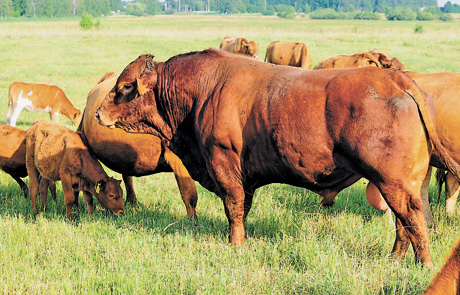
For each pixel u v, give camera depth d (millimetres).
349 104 5141
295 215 7719
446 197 7914
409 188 5121
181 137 6742
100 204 8859
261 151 5797
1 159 9312
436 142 5176
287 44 25031
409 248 6211
